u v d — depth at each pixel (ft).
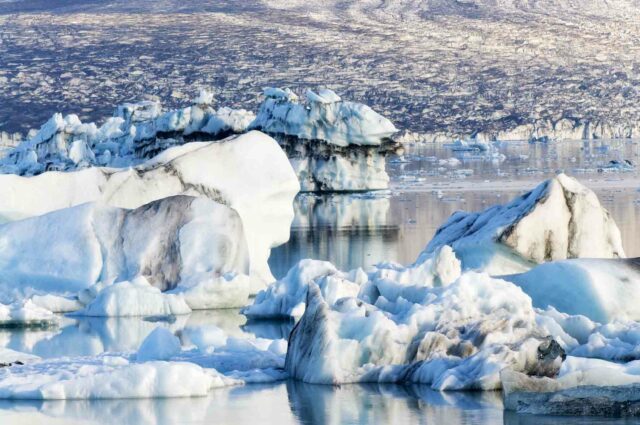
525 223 196.95
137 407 118.42
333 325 130.21
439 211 437.17
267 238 233.96
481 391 123.03
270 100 586.86
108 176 230.07
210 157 234.99
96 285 200.23
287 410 115.85
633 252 266.77
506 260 198.29
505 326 129.70
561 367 118.21
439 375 125.70
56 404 120.37
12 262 206.59
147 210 208.85
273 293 191.21
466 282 136.05
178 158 233.55
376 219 407.03
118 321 187.11
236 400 120.47
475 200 489.26
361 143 564.30
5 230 210.18
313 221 403.13
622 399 111.34
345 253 294.87
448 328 130.11
